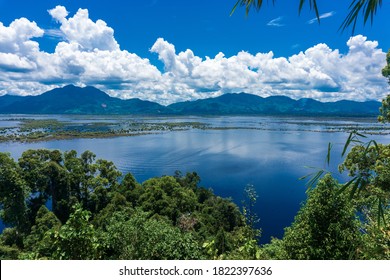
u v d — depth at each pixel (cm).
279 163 9200
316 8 378
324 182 1211
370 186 1070
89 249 917
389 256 726
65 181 4338
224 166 8925
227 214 4628
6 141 13888
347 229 1138
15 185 3528
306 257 1175
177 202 4612
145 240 1287
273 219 5378
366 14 383
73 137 15738
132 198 4606
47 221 3397
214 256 1032
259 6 425
